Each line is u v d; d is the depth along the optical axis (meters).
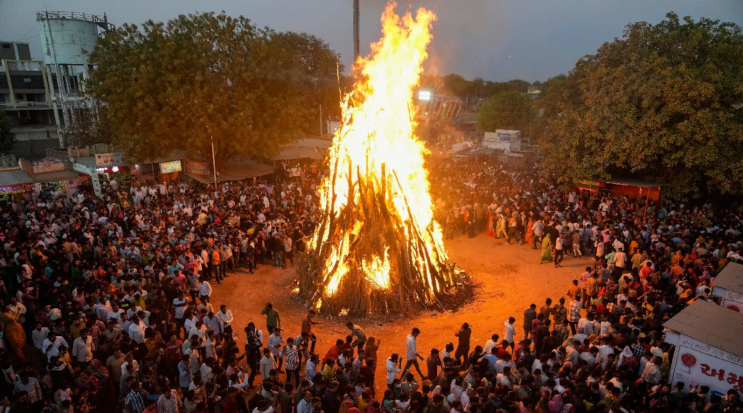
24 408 9.88
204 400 10.74
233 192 32.47
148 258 19.17
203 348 13.08
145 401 10.48
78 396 10.36
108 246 20.41
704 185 30.09
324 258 19.22
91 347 12.84
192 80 33.44
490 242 28.30
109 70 33.28
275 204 30.78
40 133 65.12
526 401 9.78
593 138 28.77
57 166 35.06
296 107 37.09
